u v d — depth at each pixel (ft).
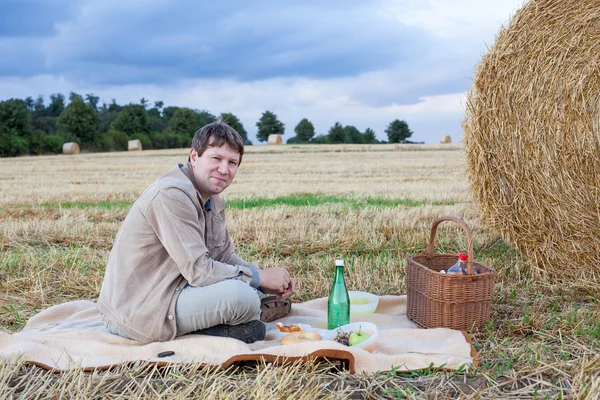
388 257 18.88
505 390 9.31
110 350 10.44
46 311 12.89
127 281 11.02
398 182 47.67
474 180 17.31
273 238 21.50
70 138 174.70
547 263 16.65
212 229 12.21
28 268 17.33
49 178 56.44
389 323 13.28
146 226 10.89
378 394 9.09
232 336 11.26
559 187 16.01
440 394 9.04
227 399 8.54
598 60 15.69
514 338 11.83
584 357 10.07
